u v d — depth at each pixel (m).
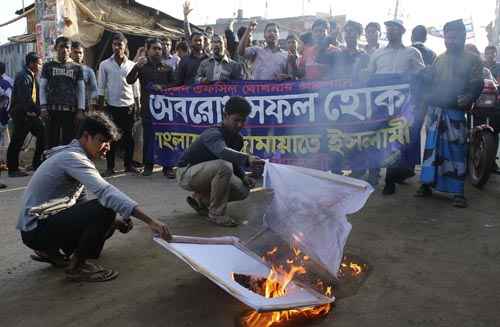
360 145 6.01
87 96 7.71
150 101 6.99
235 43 8.48
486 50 8.68
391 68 6.03
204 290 3.37
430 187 5.82
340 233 3.23
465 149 5.38
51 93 7.19
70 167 3.29
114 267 3.78
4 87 8.59
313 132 6.21
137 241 4.34
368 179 6.29
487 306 3.15
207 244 3.36
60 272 3.71
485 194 5.97
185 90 6.75
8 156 7.41
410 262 3.88
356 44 6.80
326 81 6.06
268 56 7.14
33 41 12.76
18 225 3.46
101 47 12.62
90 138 3.38
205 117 6.72
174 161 7.01
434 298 3.26
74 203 3.63
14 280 3.57
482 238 4.39
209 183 4.82
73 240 3.56
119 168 7.98
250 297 2.68
